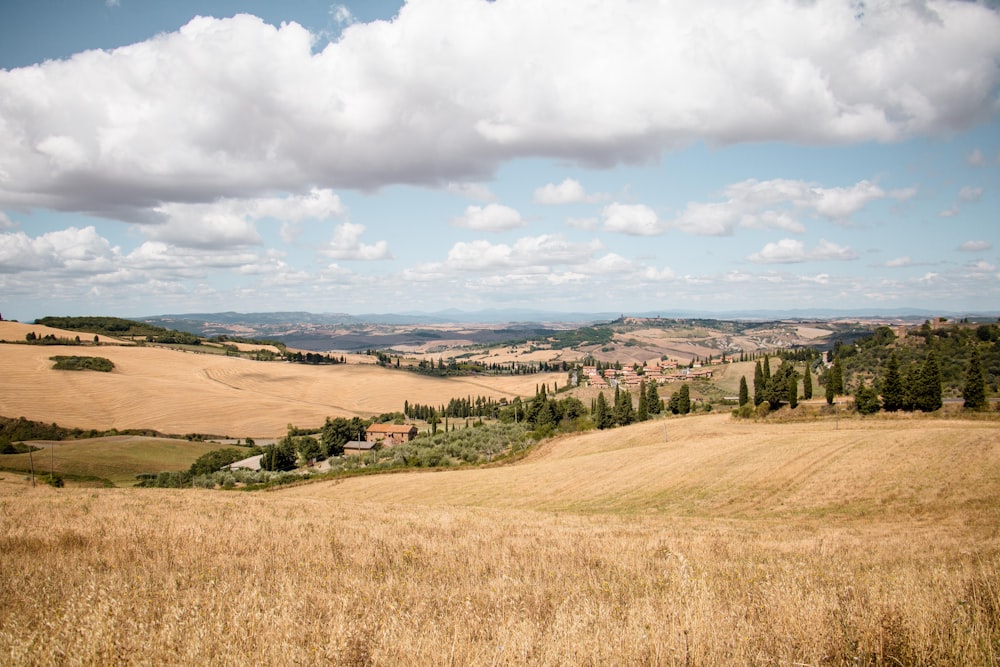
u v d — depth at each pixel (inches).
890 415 2856.8
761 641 216.5
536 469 2375.7
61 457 3774.6
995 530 846.5
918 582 316.5
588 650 200.8
